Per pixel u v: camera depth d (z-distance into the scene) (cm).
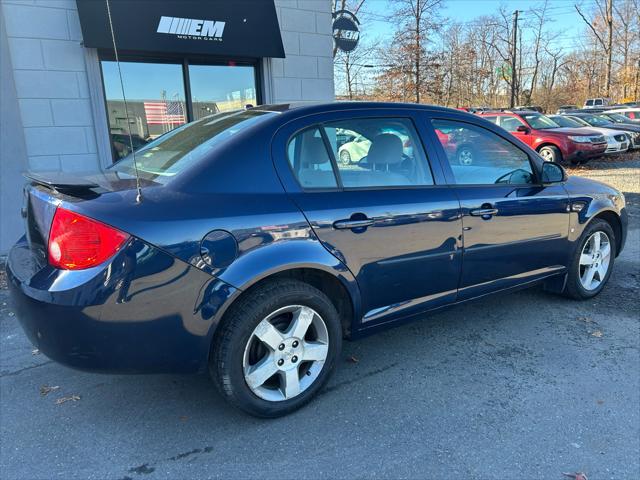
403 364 323
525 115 1455
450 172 321
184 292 225
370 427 258
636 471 224
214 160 246
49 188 242
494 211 331
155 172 263
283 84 820
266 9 748
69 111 651
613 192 430
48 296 212
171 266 221
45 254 229
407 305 307
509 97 5384
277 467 229
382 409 274
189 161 253
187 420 267
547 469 226
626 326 376
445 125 330
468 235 320
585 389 290
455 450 239
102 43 630
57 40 629
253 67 805
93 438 253
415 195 297
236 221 236
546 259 379
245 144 254
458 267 321
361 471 226
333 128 283
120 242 212
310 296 261
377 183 290
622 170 1321
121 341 219
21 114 620
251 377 252
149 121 730
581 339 355
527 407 273
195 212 229
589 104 4044
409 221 291
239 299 244
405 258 293
